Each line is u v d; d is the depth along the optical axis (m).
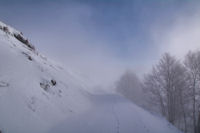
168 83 21.77
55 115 7.54
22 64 9.45
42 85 9.16
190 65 19.94
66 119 7.81
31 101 6.94
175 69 21.50
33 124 5.84
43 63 13.50
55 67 16.75
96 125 7.66
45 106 7.50
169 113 21.62
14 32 17.53
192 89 19.77
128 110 11.88
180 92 21.47
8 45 11.01
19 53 11.01
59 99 9.38
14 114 5.51
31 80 8.52
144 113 12.34
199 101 19.12
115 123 8.24
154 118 11.89
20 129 5.14
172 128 10.65
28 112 6.18
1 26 15.53
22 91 6.99
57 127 6.63
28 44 17.95
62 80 13.15
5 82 6.59
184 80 20.62
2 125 4.71
